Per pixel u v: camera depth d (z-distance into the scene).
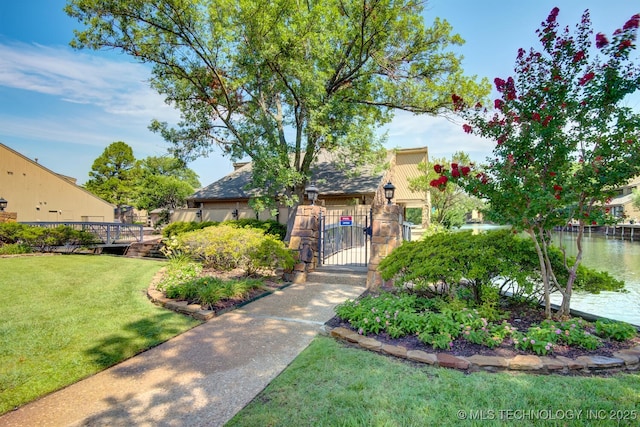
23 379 2.80
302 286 6.67
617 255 16.98
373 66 12.62
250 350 3.46
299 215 7.62
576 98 3.73
